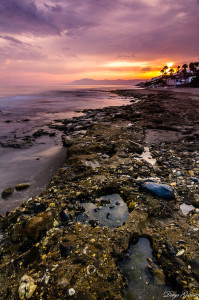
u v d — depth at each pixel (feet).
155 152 31.89
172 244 11.83
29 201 18.37
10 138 52.65
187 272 9.88
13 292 9.30
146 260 11.16
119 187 19.20
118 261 11.05
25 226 14.44
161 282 9.85
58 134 57.06
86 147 35.29
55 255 11.11
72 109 122.21
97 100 183.83
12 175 29.01
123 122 63.16
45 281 9.48
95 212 16.01
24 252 12.91
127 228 13.12
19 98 191.11
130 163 26.35
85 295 8.76
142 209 15.31
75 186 20.16
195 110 76.84
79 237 12.44
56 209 16.07
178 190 18.89
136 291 9.42
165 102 108.27
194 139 39.29
